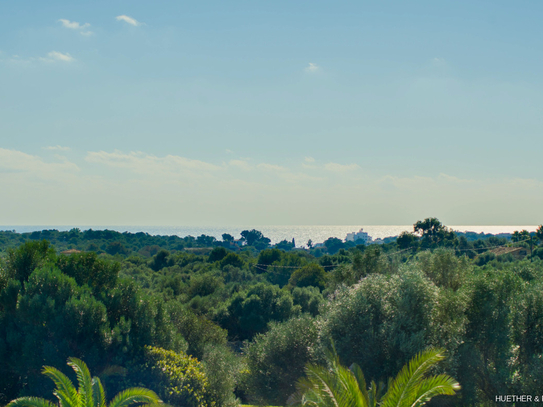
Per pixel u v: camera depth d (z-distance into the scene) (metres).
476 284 13.38
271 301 38.03
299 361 16.16
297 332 16.75
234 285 50.12
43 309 15.31
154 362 16.16
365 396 9.30
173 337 19.06
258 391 16.41
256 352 17.19
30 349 14.70
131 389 11.03
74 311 15.71
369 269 21.61
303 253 104.94
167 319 19.53
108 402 14.52
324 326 13.91
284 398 16.06
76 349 15.48
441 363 11.25
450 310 13.52
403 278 13.62
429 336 12.14
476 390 11.65
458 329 12.78
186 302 44.56
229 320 39.22
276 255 74.50
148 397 10.98
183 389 15.10
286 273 63.09
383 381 11.60
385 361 11.93
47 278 16.53
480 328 12.94
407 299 12.67
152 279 59.34
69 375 14.57
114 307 17.98
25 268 18.11
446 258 18.25
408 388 8.18
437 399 11.48
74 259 19.47
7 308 16.33
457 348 12.12
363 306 13.19
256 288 40.12
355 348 12.70
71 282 16.98
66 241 151.38
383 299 13.42
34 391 14.81
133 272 62.47
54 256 19.41
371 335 12.30
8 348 15.38
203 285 50.50
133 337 17.11
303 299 40.53
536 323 12.49
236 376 17.66
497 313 12.72
